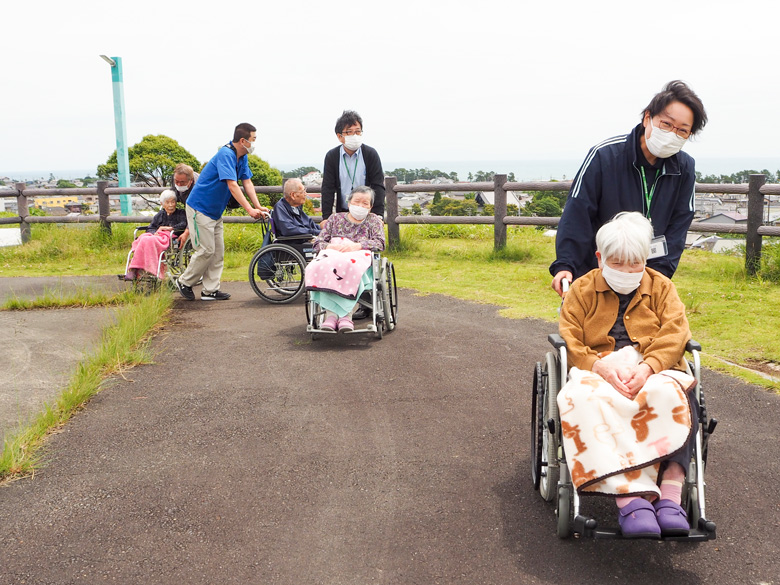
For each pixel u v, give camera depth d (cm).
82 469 385
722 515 327
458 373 543
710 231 925
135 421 454
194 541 312
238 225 1355
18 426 439
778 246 895
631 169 350
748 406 460
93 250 1273
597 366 301
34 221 1382
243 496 353
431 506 340
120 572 289
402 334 665
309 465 387
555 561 292
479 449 405
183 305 820
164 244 845
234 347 629
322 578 283
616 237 306
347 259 620
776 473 368
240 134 811
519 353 595
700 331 638
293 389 512
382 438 422
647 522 259
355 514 334
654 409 278
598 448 273
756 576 279
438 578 282
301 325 709
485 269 1026
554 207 1117
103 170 4128
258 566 292
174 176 887
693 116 326
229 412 468
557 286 348
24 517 333
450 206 1177
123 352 584
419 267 1059
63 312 770
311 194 1191
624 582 277
